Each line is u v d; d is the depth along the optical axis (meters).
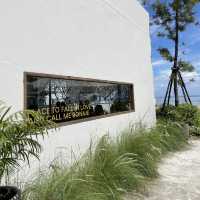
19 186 2.95
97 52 5.23
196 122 9.13
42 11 3.75
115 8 6.18
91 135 4.80
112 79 5.81
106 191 3.43
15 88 3.21
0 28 3.08
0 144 1.95
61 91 4.17
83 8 4.80
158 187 4.08
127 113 6.43
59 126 3.95
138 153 4.68
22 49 3.36
